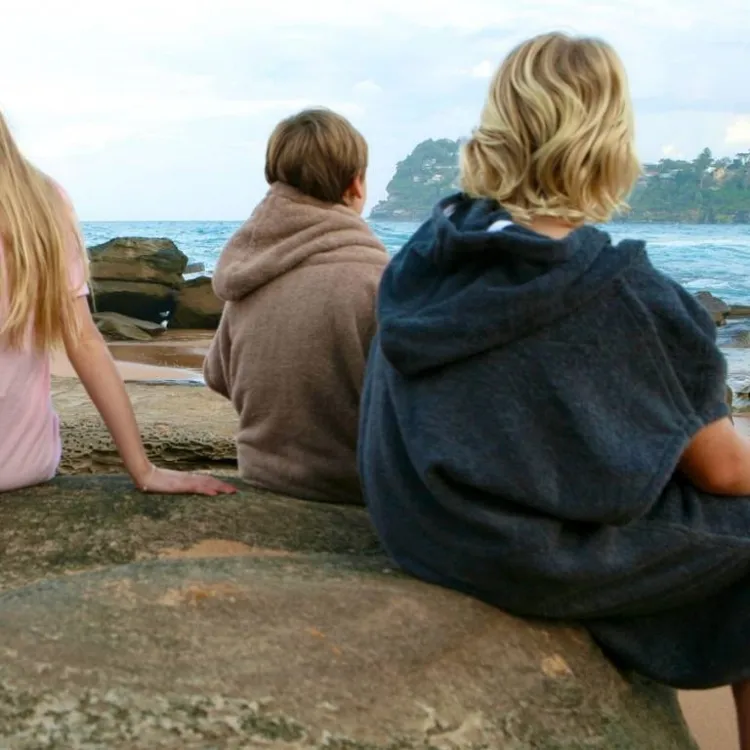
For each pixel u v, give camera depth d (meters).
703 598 1.93
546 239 1.74
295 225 2.77
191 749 1.37
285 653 1.62
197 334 17.95
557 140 1.80
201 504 2.56
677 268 34.09
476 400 1.77
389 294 1.96
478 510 1.77
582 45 1.88
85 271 2.53
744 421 9.28
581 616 1.91
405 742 1.51
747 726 2.01
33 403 2.51
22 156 2.33
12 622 1.60
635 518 1.76
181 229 86.94
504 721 1.65
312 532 2.51
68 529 2.36
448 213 2.00
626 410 1.74
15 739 1.33
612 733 1.76
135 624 1.63
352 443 2.78
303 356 2.71
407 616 1.79
